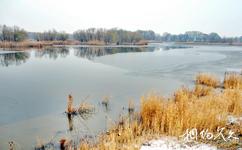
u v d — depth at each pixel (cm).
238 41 19100
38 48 7550
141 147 767
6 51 5988
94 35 12156
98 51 6481
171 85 2070
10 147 888
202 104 1038
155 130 883
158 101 1020
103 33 12112
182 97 1134
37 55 5091
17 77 2486
